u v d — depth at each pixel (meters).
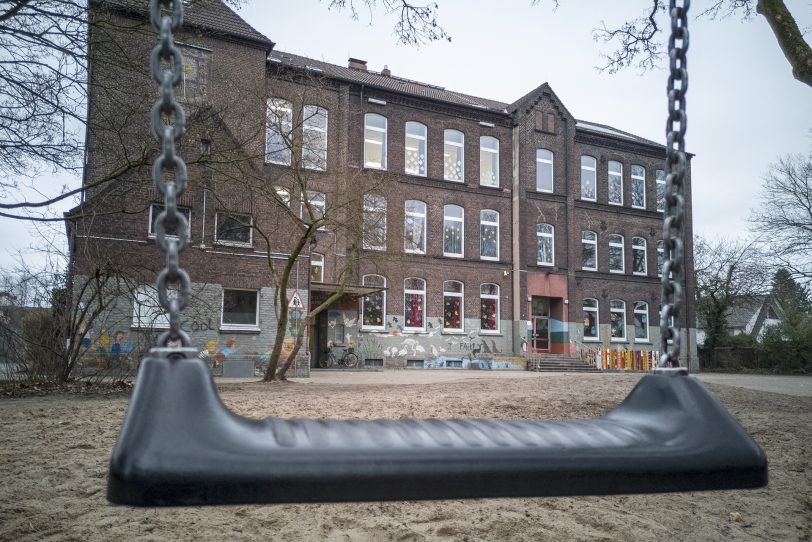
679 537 3.77
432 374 22.25
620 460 1.46
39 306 12.50
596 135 34.62
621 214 34.88
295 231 19.73
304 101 15.07
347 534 3.53
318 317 26.41
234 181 14.56
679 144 2.14
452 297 30.16
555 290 32.12
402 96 29.59
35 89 8.84
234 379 18.84
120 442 1.27
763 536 3.89
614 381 13.53
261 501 1.24
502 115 32.09
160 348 1.49
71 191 9.42
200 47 21.12
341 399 9.72
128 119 10.33
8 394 11.15
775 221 30.22
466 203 30.81
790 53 6.66
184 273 1.50
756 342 37.31
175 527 3.56
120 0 9.66
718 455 1.56
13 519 3.55
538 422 1.69
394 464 1.30
